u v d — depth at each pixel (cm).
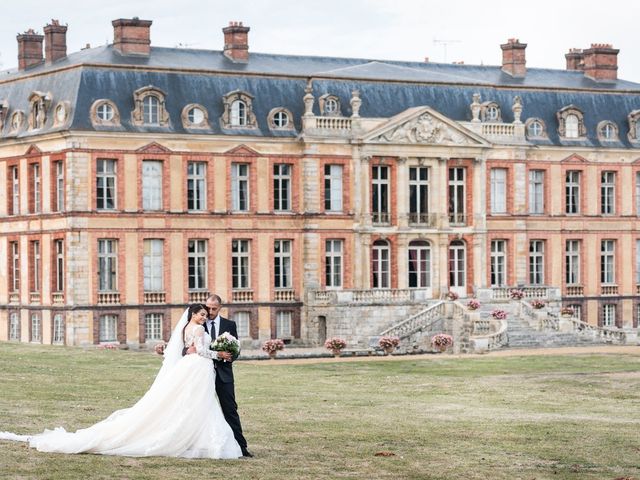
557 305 8912
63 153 8025
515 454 2938
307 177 8562
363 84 8925
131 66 8231
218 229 8375
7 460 2573
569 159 9412
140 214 8131
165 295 8219
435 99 9112
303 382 4731
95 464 2575
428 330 8081
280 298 8550
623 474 2742
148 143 8150
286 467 2652
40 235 8269
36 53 9069
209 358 2723
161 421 2705
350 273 8688
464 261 8994
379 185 8775
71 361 5238
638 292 9694
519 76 9844
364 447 2952
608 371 5453
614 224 9594
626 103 9769
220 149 8362
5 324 8625
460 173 8994
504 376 5084
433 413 3678
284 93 8675
